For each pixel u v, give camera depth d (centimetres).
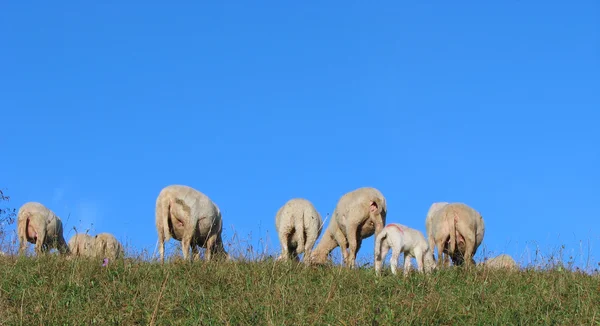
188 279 1184
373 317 947
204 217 1598
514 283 1186
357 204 1573
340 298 1044
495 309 1001
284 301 1018
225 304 1048
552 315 990
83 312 997
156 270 1230
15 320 941
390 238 1346
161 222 1566
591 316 980
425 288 1154
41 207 1884
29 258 1323
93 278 1183
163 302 1048
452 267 1315
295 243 1706
